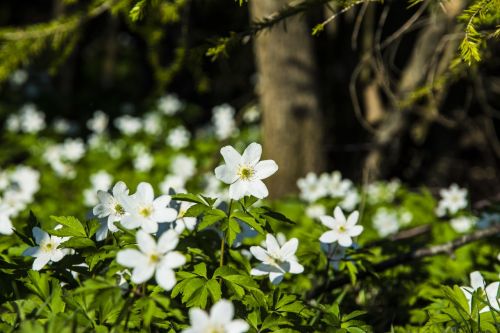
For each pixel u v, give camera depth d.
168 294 0.74
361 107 2.24
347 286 0.91
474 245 1.04
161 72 1.22
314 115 1.76
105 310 0.70
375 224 1.42
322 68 2.21
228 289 0.75
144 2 0.85
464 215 1.21
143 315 0.71
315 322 0.76
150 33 1.20
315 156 1.77
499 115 2.32
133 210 0.72
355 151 2.13
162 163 2.36
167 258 0.67
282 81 1.73
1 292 0.76
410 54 2.06
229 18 2.13
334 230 0.79
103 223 0.75
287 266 0.73
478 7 0.78
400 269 0.96
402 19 1.75
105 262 0.75
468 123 2.10
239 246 0.80
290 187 1.76
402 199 1.78
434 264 1.03
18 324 0.72
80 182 2.17
